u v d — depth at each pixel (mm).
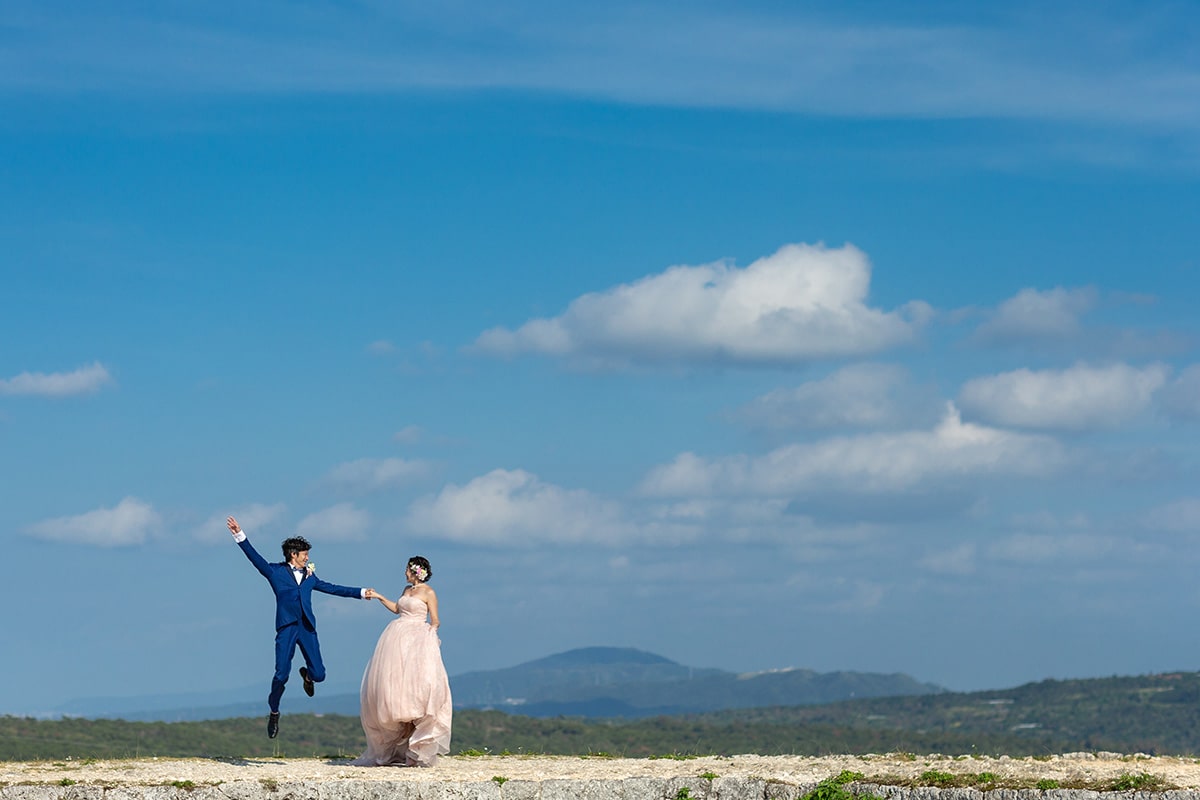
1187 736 97250
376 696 18984
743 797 17531
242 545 19375
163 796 16875
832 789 17125
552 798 17406
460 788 17250
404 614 19594
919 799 16969
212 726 59156
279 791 17125
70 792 16859
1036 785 16609
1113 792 16219
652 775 18188
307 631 19609
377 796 17156
